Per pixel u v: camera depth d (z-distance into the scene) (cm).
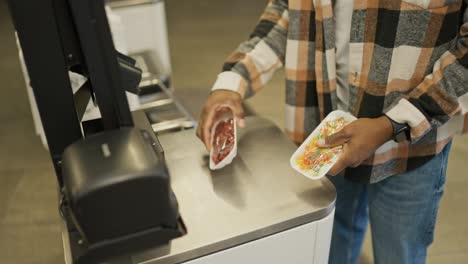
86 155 72
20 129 319
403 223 133
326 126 115
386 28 110
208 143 114
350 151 105
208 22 475
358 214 156
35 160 290
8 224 245
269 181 104
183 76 372
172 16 490
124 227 74
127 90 89
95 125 91
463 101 104
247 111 328
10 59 410
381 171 125
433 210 133
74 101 84
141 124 116
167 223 78
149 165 71
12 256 226
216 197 100
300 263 102
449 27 107
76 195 68
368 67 117
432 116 107
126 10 192
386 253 140
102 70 78
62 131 85
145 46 205
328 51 122
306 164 106
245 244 91
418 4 105
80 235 81
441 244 224
